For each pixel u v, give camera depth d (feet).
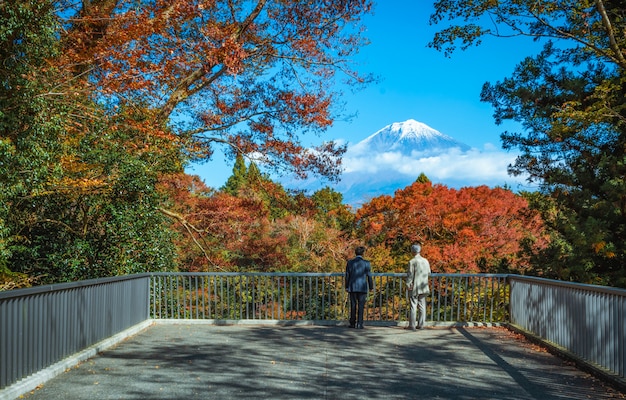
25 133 35.65
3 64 34.73
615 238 45.11
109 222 46.44
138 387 21.54
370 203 116.67
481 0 55.06
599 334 24.38
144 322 39.78
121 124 48.29
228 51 54.19
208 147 65.92
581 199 48.65
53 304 24.90
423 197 107.96
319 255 105.50
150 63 48.08
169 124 60.64
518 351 30.09
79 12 51.65
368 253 102.27
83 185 42.45
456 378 23.31
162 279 50.08
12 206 42.06
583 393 20.85
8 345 20.81
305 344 32.14
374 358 27.84
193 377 23.32
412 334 36.45
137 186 46.78
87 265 45.68
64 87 41.24
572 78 58.39
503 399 19.95
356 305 40.63
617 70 54.75
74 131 45.70
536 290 33.99
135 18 47.01
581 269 44.42
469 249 93.91
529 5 54.95
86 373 24.13
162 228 53.93
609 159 48.01
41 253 46.29
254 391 20.93
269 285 69.05
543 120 59.11
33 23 34.53
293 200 72.49
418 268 38.96
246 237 91.86
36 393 20.67
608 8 56.59
